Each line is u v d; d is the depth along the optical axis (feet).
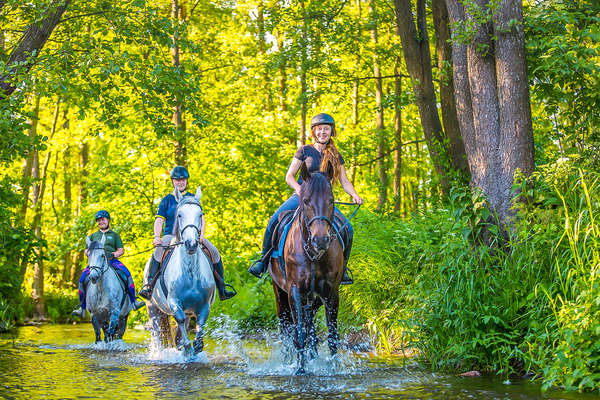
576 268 20.26
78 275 99.35
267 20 55.98
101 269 36.04
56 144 80.69
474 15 25.44
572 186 23.53
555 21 30.73
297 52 55.16
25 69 37.93
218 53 77.00
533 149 25.44
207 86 75.25
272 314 46.75
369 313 31.78
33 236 39.75
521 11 25.68
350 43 55.93
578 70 29.22
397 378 20.86
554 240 21.61
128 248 65.00
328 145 23.02
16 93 37.60
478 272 23.13
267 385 19.98
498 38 25.58
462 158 42.93
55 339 44.32
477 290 23.08
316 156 23.09
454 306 23.40
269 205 70.44
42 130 96.84
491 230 23.95
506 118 25.27
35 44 40.96
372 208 47.34
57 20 41.60
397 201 67.82
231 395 18.40
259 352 32.30
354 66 71.26
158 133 44.96
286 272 22.20
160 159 64.69
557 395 17.53
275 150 71.72
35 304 77.77
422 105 44.57
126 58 42.22
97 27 48.21
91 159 92.17
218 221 67.92
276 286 24.67
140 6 43.52
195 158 69.31
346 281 24.22
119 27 44.24
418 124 89.25
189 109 45.75
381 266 32.35
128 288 37.88
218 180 68.33
